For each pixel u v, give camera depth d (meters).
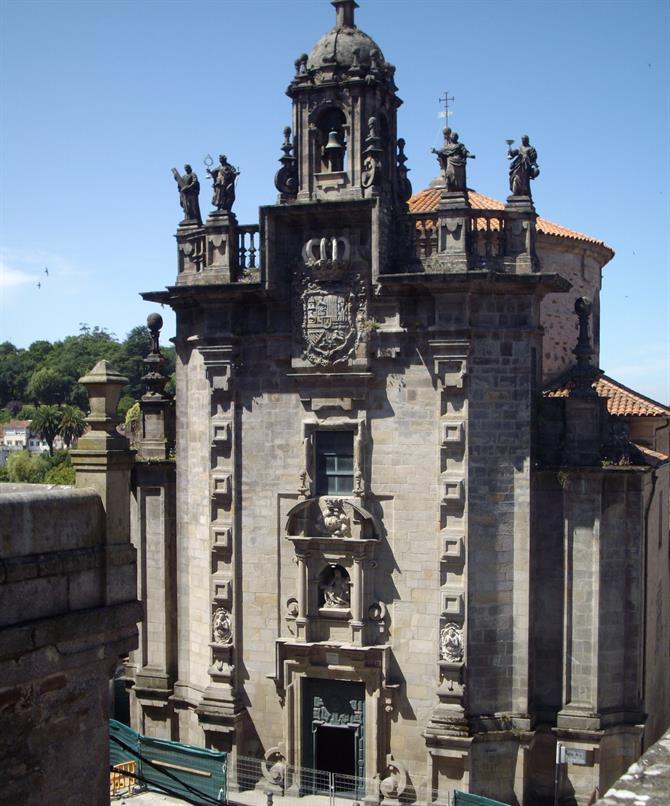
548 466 33.44
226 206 35.44
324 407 34.28
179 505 38.09
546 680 33.72
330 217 33.88
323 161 34.78
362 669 33.66
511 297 33.06
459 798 30.98
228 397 35.56
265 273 34.09
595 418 33.38
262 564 35.44
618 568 33.47
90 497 16.33
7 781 14.61
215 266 35.53
